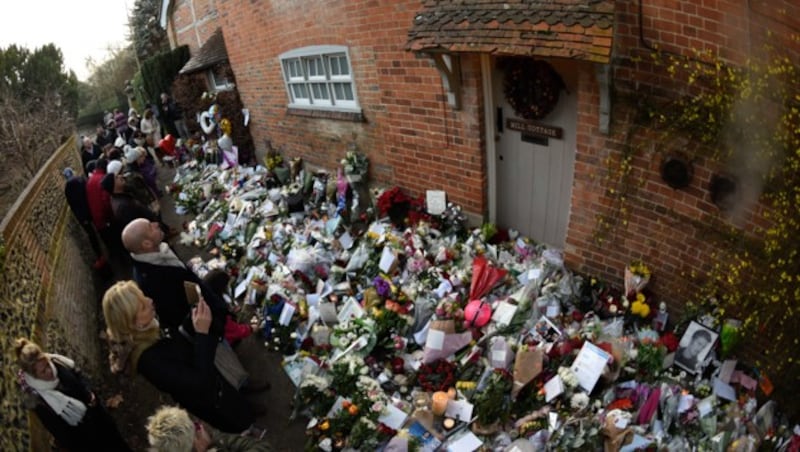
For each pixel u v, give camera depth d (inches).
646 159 142.5
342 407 143.6
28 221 202.5
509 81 176.6
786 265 115.3
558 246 196.4
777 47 104.0
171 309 141.2
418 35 164.9
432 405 141.5
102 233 247.1
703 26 117.1
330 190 277.6
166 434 77.1
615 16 131.6
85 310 213.5
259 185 337.7
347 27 228.2
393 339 167.8
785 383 124.8
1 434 110.3
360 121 248.7
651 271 156.0
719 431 125.2
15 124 480.4
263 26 297.9
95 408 121.3
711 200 131.3
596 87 145.0
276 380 168.9
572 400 136.0
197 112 458.6
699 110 124.4
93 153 379.2
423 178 229.1
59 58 837.2
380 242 215.9
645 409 131.6
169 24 585.6
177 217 335.9
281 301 191.5
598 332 153.1
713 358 140.9
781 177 111.7
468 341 160.4
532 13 138.1
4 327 134.6
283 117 326.0
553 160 181.5
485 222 212.7
